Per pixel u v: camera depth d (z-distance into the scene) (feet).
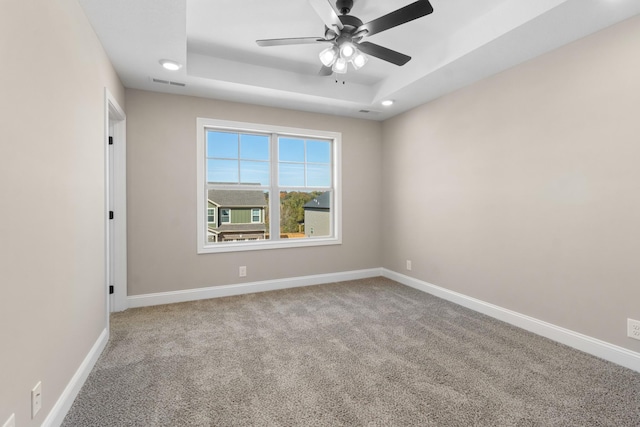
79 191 5.97
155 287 11.00
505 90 9.36
